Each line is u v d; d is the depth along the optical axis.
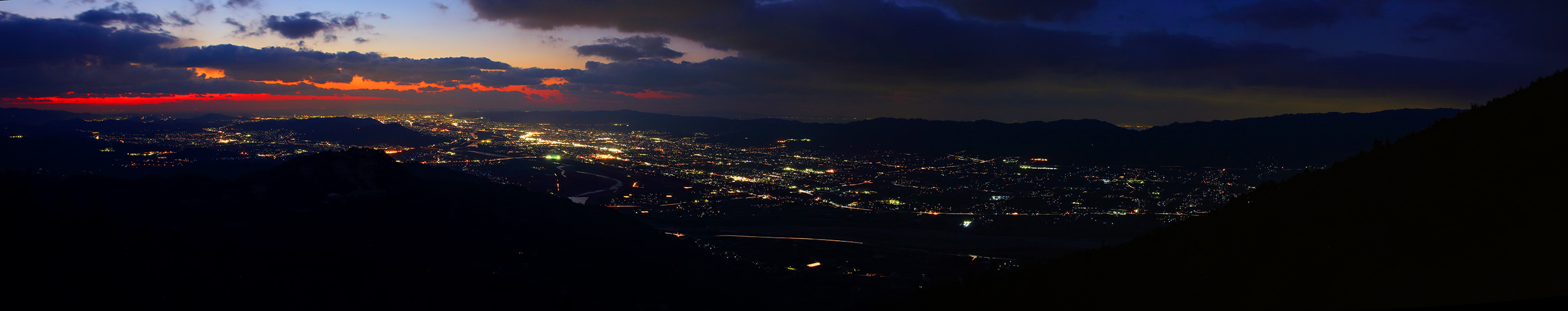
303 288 28.88
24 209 26.11
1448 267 13.48
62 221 27.28
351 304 28.66
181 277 25.83
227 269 28.70
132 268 25.11
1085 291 21.92
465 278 38.66
